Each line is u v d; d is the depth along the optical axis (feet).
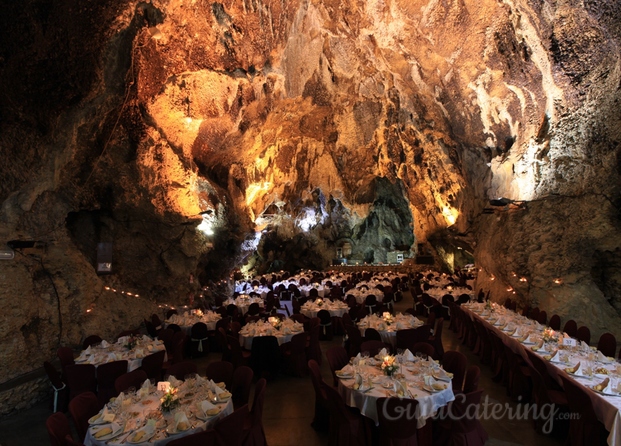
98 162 32.07
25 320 24.82
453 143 52.34
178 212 41.09
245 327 31.17
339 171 81.56
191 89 38.47
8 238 24.31
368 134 65.21
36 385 23.99
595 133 31.48
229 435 14.12
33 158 23.73
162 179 39.01
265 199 76.28
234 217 54.44
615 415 14.15
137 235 38.70
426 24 35.96
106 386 21.20
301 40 42.63
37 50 21.25
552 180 34.58
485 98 39.50
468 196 55.83
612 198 31.35
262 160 65.82
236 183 57.72
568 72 31.04
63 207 29.73
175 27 32.63
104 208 35.70
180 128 40.60
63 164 26.94
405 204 100.22
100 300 32.53
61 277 28.94
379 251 106.32
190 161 43.86
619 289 31.86
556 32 29.76
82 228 34.78
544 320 30.04
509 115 38.55
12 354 23.86
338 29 42.19
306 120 61.77
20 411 22.84
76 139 27.37
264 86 44.68
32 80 21.85
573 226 32.76
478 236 51.78
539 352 21.75
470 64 37.22
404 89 49.93
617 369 17.97
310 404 22.91
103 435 13.79
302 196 87.45
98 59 24.97
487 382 25.61
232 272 61.93
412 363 19.92
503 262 38.58
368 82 53.72
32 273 26.78
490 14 32.40
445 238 73.56
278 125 56.65
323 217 95.96
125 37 26.96
